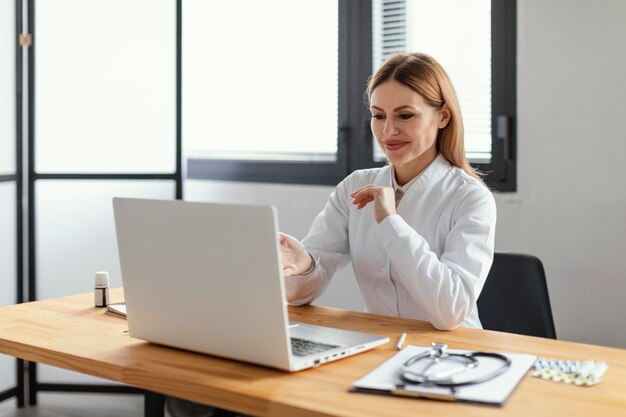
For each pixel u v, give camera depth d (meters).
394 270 2.07
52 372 3.38
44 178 3.38
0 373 3.24
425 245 1.84
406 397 1.32
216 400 1.39
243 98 3.91
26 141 3.36
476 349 1.63
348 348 1.56
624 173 2.98
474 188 2.02
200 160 4.00
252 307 1.45
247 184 3.86
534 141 3.15
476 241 1.92
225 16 3.94
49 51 3.34
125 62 3.35
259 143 3.88
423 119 1.98
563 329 3.13
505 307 2.22
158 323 1.62
